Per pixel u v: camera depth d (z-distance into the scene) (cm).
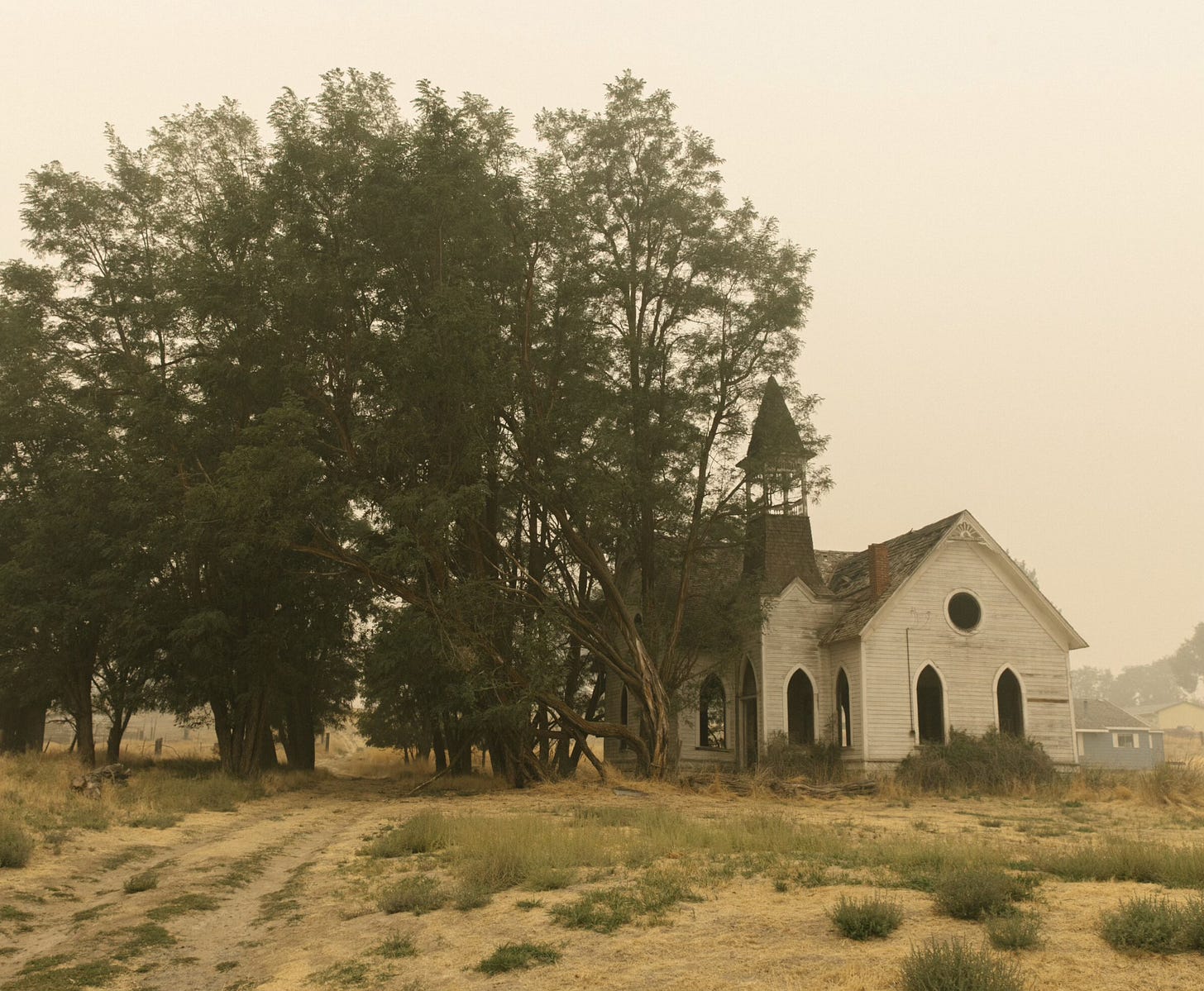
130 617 3108
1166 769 2705
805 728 3691
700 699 3994
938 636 3469
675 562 3581
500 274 3147
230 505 2698
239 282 2927
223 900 1321
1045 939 792
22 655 3444
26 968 972
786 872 1171
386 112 3253
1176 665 17012
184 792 2617
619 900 1064
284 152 2969
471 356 2730
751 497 3503
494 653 3000
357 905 1194
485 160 3145
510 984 822
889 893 1019
